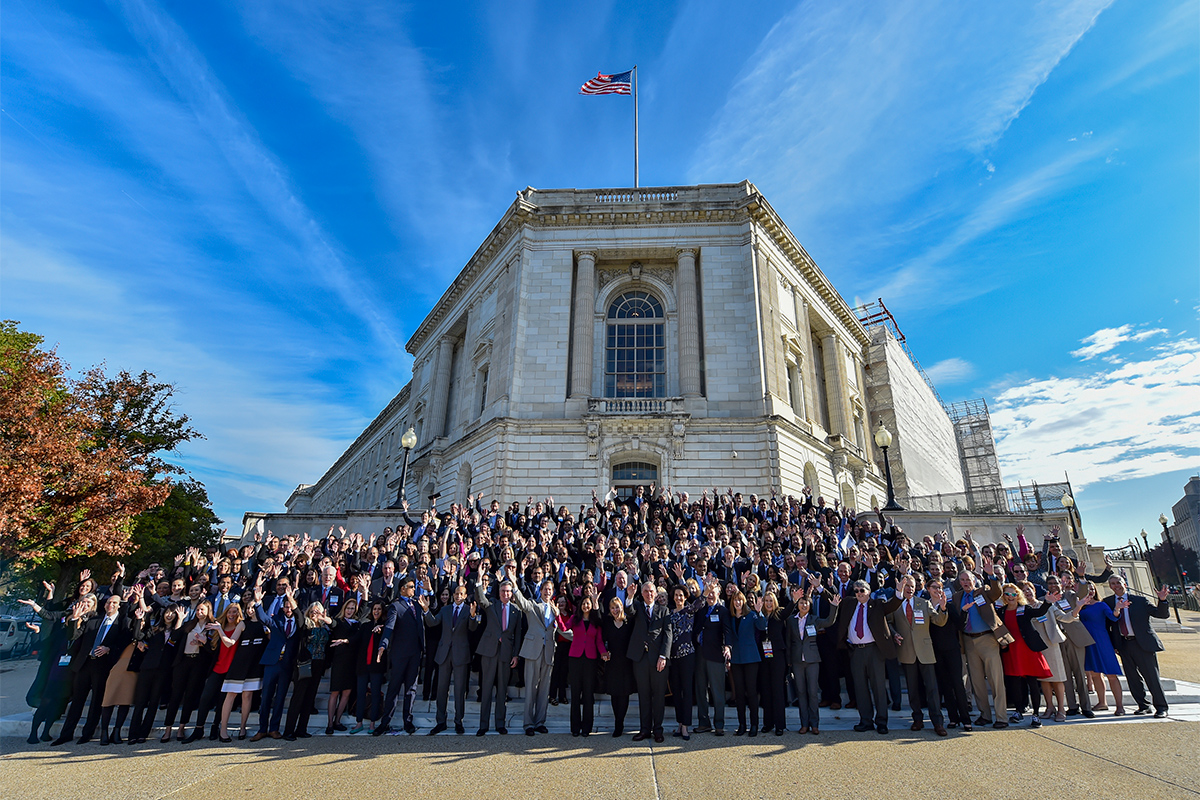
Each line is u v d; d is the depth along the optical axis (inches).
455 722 366.9
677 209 1147.9
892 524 662.5
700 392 1049.5
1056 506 1315.2
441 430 1438.2
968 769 271.0
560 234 1167.0
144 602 382.9
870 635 357.7
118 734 356.2
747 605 366.3
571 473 987.9
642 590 357.4
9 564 821.9
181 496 1209.4
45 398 818.8
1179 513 3927.2
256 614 374.0
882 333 1785.2
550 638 370.9
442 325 1542.8
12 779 279.7
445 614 378.3
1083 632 384.5
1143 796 233.1
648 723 340.5
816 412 1261.1
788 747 315.6
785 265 1257.4
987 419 2508.6
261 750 327.0
